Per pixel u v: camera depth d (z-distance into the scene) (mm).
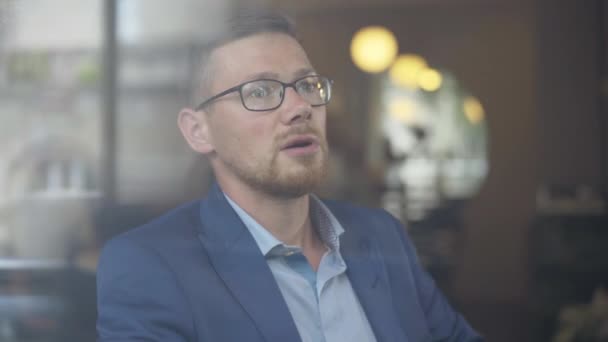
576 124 5137
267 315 1047
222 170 1141
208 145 1138
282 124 1063
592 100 5102
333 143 4902
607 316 3531
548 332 3959
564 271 4359
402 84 5875
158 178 1505
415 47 5730
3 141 1579
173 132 1525
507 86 5586
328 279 1149
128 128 1604
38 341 1360
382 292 1201
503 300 5043
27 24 1721
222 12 1132
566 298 4281
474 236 5398
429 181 5578
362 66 5645
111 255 1069
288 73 1079
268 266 1089
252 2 1136
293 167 1063
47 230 1420
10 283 1373
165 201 1478
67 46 1716
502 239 5387
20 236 1416
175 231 1096
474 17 5641
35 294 1375
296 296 1112
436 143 5715
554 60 5176
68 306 1365
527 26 5512
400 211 5086
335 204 1301
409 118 5848
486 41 5617
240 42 1093
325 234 1204
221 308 1032
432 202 5348
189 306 1021
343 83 5637
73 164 1549
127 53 1669
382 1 5602
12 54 1690
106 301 1047
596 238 4422
